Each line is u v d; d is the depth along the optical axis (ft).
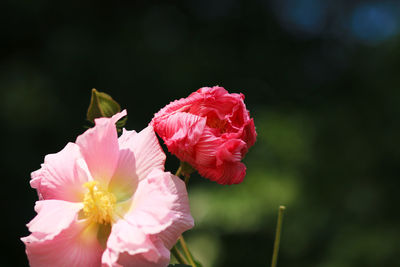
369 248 20.12
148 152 6.21
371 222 22.00
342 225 21.99
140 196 5.98
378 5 33.73
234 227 19.85
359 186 22.94
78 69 26.05
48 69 25.89
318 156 23.08
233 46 31.99
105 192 6.19
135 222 5.76
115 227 5.81
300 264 21.86
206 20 32.12
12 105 23.30
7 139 23.85
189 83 27.35
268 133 22.12
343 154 23.61
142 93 26.76
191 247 19.61
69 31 27.37
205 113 6.25
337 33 33.42
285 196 20.56
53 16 27.94
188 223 5.79
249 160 21.52
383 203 22.65
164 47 29.01
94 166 6.20
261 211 20.06
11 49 27.61
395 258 19.86
